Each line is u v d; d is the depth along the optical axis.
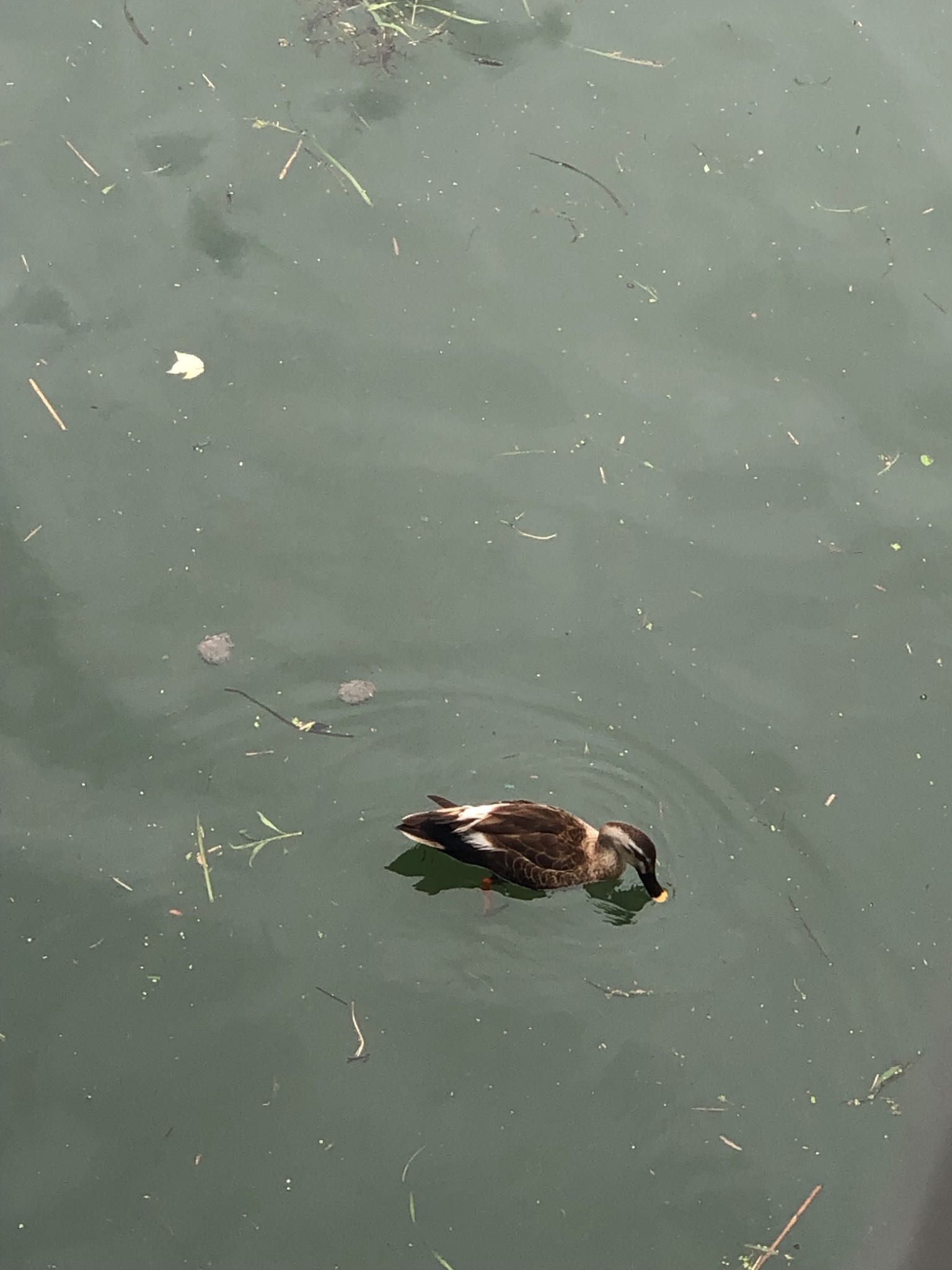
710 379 7.41
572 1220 6.44
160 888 6.72
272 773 6.88
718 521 7.22
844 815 6.89
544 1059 6.59
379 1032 6.61
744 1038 6.64
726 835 6.88
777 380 7.42
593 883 6.85
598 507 7.22
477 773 6.92
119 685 6.94
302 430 7.28
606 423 7.33
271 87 7.78
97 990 6.61
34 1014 6.58
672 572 7.16
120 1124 6.48
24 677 6.93
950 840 6.87
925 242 7.65
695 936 6.76
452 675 7.01
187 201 7.58
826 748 6.96
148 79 7.77
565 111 7.80
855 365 7.45
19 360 7.32
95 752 6.87
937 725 7.00
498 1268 6.38
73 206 7.55
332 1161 6.47
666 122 7.80
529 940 6.73
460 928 6.74
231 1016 6.61
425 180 7.65
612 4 8.05
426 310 7.46
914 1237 6.45
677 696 7.02
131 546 7.11
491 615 7.08
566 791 6.91
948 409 7.40
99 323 7.39
